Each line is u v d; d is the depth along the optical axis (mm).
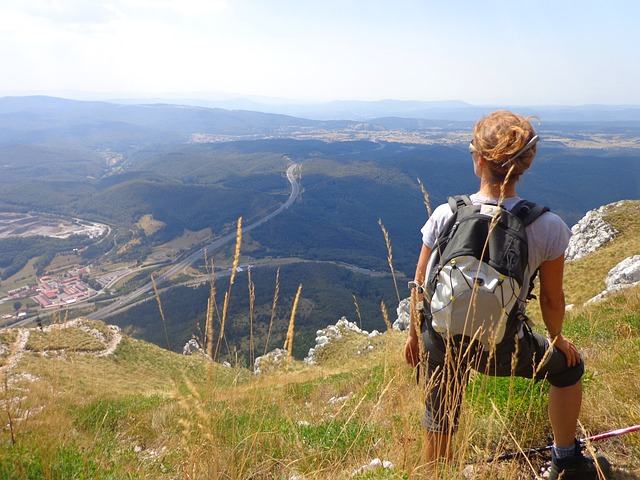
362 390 6008
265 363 3451
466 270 2539
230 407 3730
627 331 8070
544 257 2656
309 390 10305
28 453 3668
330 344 57688
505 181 2490
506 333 2572
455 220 2783
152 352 71812
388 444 3600
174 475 4176
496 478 2912
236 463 3270
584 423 3619
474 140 2881
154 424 6965
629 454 3133
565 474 2854
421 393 3023
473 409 3631
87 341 67750
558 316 2754
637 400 3709
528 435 3475
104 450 5234
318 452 3771
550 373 2857
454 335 2611
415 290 2992
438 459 2916
